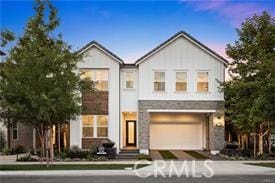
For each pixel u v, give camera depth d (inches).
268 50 1040.8
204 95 1186.0
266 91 784.9
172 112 1215.6
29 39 886.4
